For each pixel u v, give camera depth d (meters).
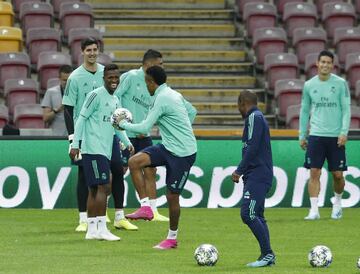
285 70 67.44
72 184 51.38
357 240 39.69
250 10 72.69
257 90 67.62
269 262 32.09
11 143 51.22
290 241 39.28
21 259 33.59
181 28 72.88
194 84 68.44
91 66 41.09
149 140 44.78
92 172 38.16
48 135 51.75
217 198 52.34
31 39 68.50
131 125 35.50
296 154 52.81
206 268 31.70
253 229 31.89
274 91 66.44
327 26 73.88
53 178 51.25
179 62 70.56
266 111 67.31
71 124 41.06
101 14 74.19
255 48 70.00
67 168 51.41
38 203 51.19
